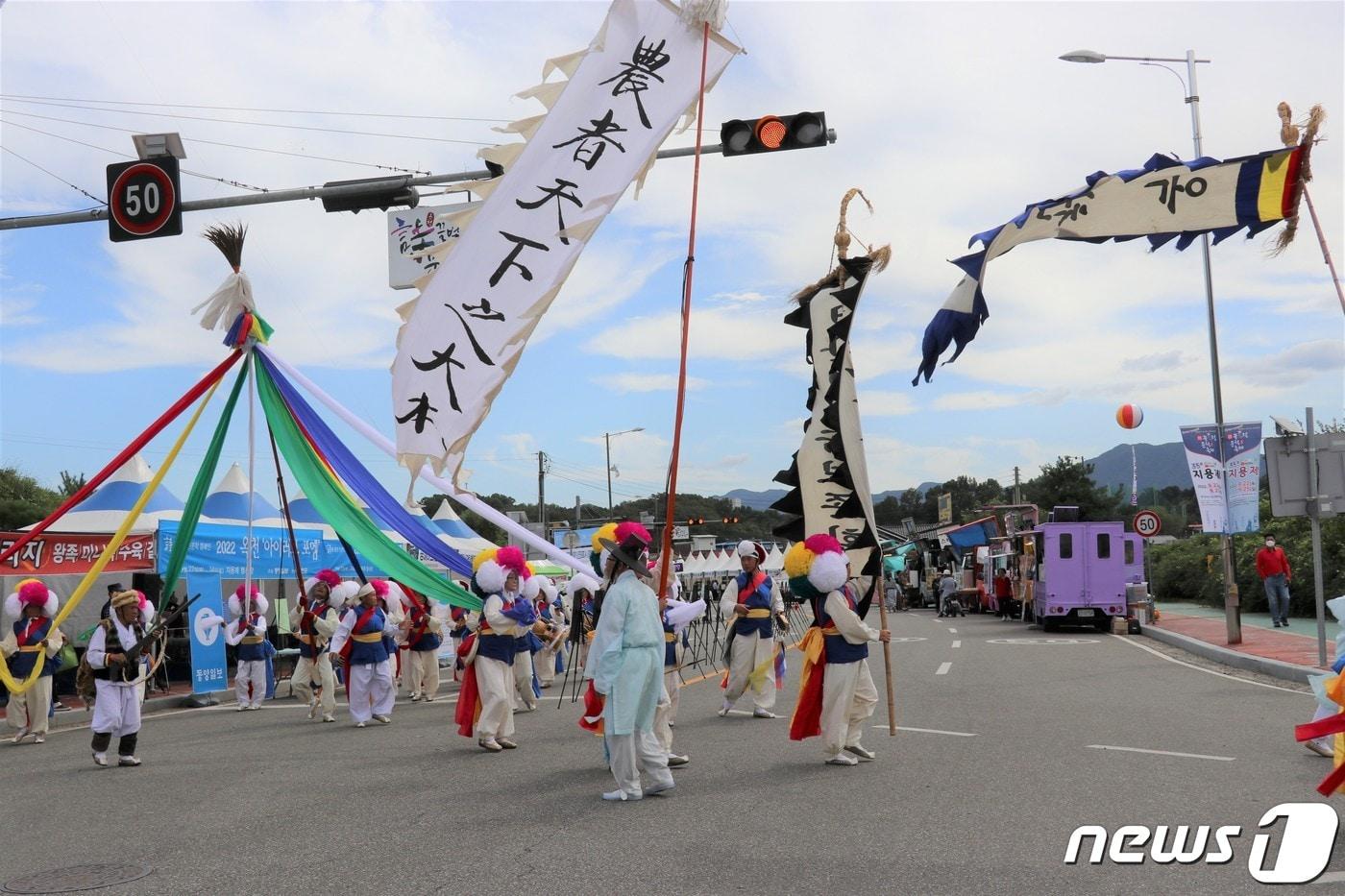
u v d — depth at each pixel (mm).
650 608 8531
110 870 6711
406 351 9938
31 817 8531
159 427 14055
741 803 8047
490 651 11258
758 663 13320
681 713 14055
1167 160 9453
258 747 12195
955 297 9695
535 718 13914
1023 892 5688
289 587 24953
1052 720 11812
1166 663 18719
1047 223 9641
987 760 9461
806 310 10336
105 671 11055
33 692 13477
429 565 25438
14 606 13547
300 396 15078
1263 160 9227
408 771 10047
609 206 9539
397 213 17609
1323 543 25766
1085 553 28219
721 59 9344
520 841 7066
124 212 12258
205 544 18891
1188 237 9641
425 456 9945
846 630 9445
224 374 14625
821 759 9898
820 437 10203
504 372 9805
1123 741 10266
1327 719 7129
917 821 7262
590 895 5828
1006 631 29547
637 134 9453
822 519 10164
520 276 9711
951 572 42938
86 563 17547
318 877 6395
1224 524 20062
